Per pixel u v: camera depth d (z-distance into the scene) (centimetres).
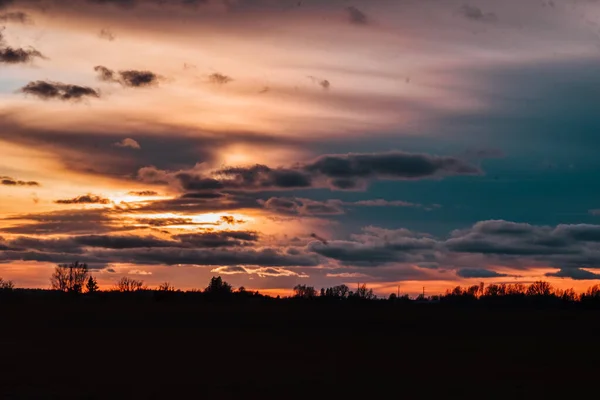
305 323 13150
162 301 17750
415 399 4500
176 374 5434
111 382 4944
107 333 9975
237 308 16588
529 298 19775
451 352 7856
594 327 12912
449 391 4850
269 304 17825
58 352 7088
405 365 6425
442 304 19488
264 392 4638
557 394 4822
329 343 8831
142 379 5125
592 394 4856
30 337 9056
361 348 8181
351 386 4978
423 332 11156
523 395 4750
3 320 12125
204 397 4400
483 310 17950
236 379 5219
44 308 14575
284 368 5991
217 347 7975
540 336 10538
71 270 18938
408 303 19725
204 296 18800
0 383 4819
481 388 5025
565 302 19212
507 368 6306
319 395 4581
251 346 8212
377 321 13850
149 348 7694
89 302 16650
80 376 5225
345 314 15712
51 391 4525
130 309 15188
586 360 7119
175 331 10594
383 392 4750
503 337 10344
